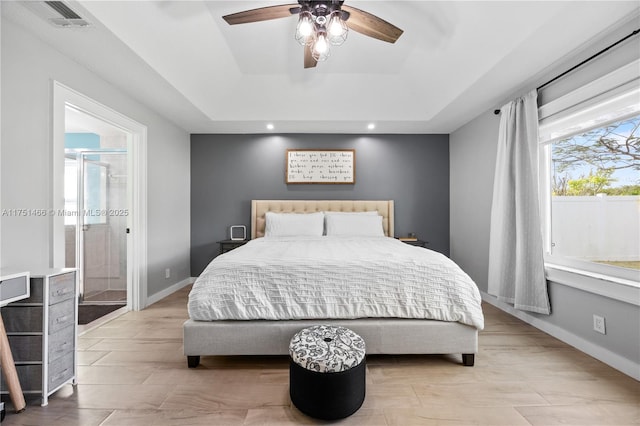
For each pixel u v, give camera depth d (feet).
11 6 5.25
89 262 11.43
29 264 6.00
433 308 6.16
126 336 7.75
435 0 7.00
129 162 9.80
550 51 6.89
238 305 6.04
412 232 13.96
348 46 9.16
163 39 7.23
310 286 6.22
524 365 6.23
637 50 5.68
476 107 10.51
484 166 11.03
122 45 6.50
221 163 13.85
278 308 6.10
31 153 6.05
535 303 8.04
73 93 7.08
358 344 5.10
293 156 13.79
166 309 9.93
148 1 6.23
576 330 7.02
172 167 12.16
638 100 5.75
